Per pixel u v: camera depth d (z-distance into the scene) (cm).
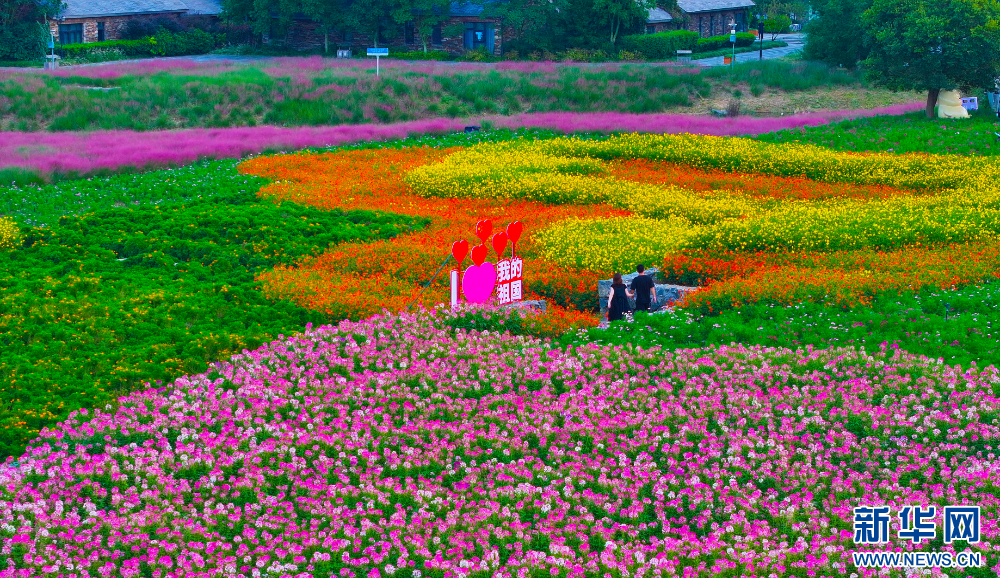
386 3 7269
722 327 1828
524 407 1473
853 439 1341
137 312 1947
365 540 1139
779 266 2253
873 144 4044
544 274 2206
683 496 1233
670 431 1404
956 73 4409
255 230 2598
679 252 2389
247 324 1964
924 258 2269
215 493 1232
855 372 1569
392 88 5188
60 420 1460
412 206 2978
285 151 3931
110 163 3441
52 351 1739
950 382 1492
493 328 1836
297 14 7669
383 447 1370
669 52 7531
